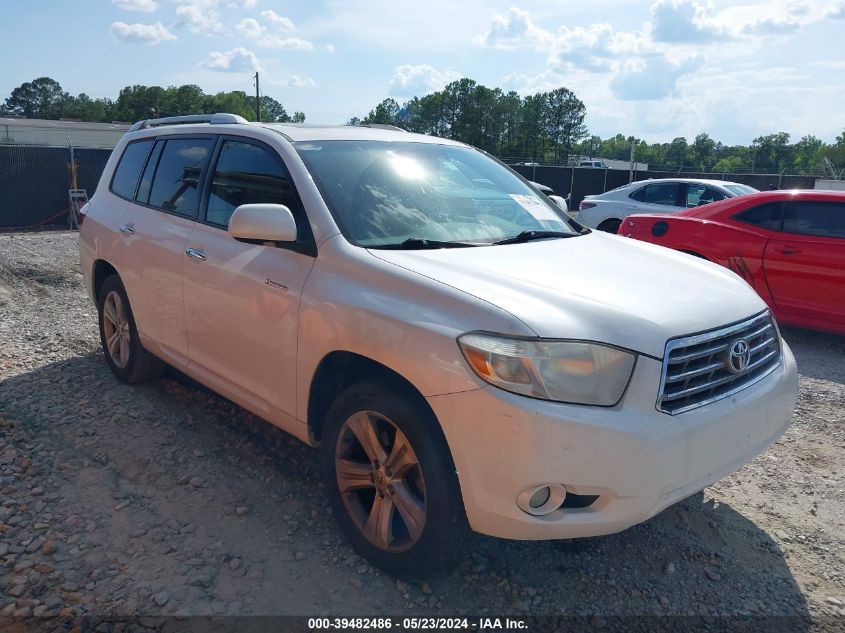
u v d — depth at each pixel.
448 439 2.77
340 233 3.40
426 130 104.88
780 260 7.28
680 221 8.16
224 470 4.02
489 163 4.72
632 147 31.41
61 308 7.63
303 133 4.06
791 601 3.10
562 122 105.38
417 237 3.55
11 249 12.28
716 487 4.09
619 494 2.67
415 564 2.97
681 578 3.23
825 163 37.88
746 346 3.12
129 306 4.96
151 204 4.81
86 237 5.50
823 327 7.11
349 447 3.27
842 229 7.00
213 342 4.03
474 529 2.82
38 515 3.47
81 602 2.88
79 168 18.64
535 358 2.65
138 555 3.20
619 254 3.76
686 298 3.12
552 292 2.95
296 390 3.46
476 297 2.86
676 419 2.78
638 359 2.73
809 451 4.61
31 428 4.41
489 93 103.38
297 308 3.38
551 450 2.60
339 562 3.22
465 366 2.72
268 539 3.38
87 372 5.49
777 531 3.65
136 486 3.82
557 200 4.82
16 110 131.12
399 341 2.91
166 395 5.07
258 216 3.34
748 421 3.07
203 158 4.43
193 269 4.12
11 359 5.69
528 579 3.18
